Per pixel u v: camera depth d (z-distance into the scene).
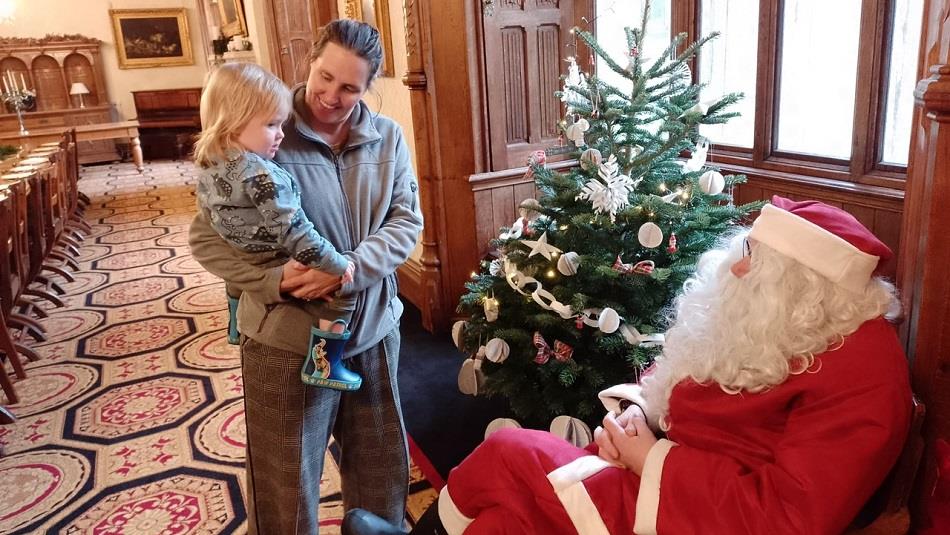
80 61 11.19
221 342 3.75
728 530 1.10
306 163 1.54
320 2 4.97
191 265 5.33
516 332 2.26
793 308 1.17
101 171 10.36
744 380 1.18
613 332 2.15
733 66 3.01
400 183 1.71
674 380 1.33
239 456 2.61
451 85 3.30
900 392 1.08
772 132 2.84
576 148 2.28
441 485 2.37
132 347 3.74
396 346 1.82
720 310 1.26
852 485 1.05
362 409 1.78
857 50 2.45
